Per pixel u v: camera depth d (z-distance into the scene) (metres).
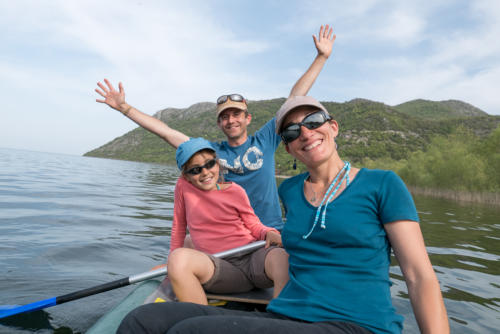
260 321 0.87
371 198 1.02
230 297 1.69
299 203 1.20
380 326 0.90
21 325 1.68
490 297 2.44
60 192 7.98
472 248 4.20
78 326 1.70
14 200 6.05
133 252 3.18
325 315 0.94
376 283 0.97
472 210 10.09
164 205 7.15
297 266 1.12
